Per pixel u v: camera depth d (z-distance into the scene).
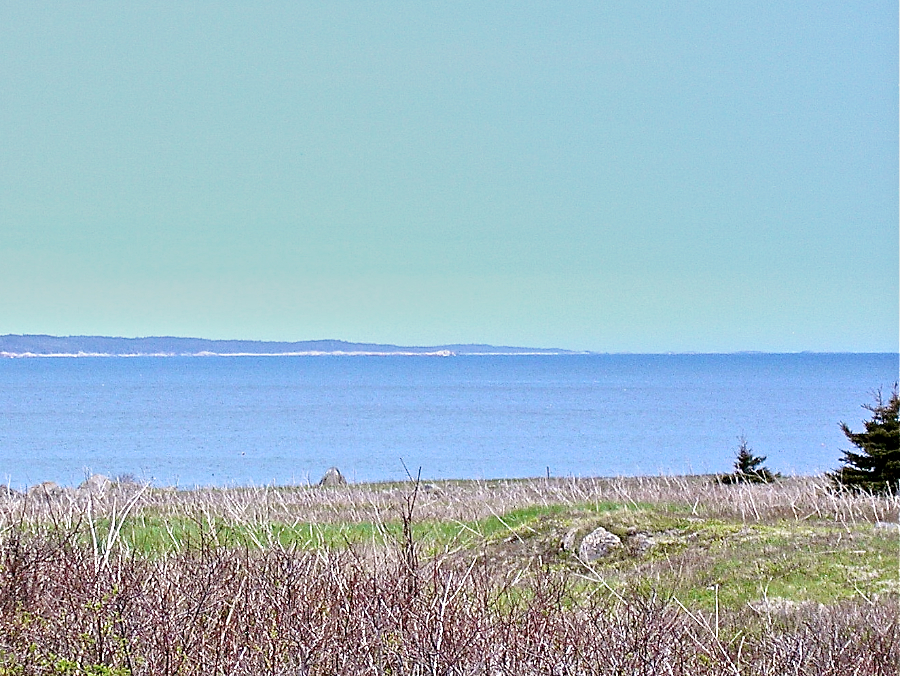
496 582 33.31
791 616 35.91
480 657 24.73
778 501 68.00
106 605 25.02
